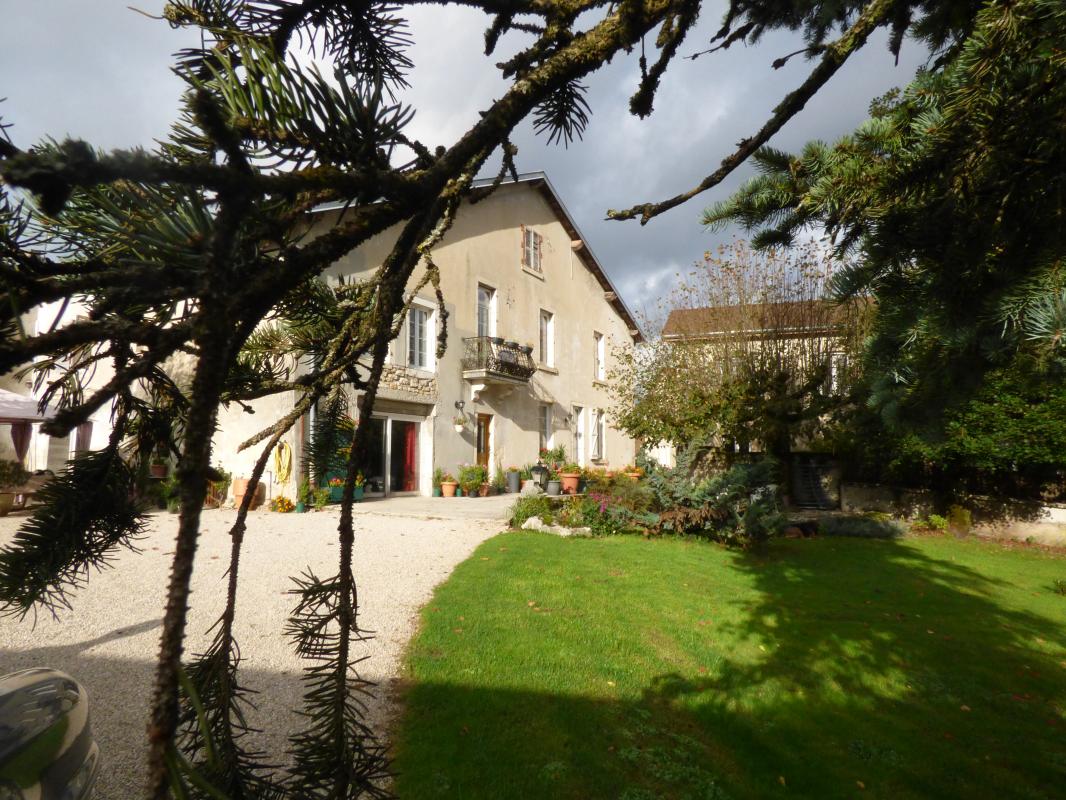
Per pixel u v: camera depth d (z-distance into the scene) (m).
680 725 3.51
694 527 9.66
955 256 1.39
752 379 14.02
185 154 0.59
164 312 0.57
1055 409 9.56
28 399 8.75
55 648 4.12
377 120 0.55
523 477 17.39
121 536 0.72
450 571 6.66
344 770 0.57
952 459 11.15
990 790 3.06
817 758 3.27
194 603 5.14
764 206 1.94
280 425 0.68
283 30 0.79
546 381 19.38
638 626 5.06
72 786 1.47
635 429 15.84
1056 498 11.56
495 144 0.73
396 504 12.48
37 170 0.27
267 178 0.41
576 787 2.75
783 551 9.31
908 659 4.75
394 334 0.61
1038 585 7.57
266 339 0.99
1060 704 4.10
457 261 15.56
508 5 0.94
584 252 21.67
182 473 0.33
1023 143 1.32
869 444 12.70
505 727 3.23
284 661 3.98
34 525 0.67
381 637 4.51
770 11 2.25
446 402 15.04
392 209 0.56
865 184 1.53
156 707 0.30
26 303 0.40
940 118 1.43
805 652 4.76
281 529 8.89
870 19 1.36
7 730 1.37
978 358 1.51
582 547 8.44
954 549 10.00
